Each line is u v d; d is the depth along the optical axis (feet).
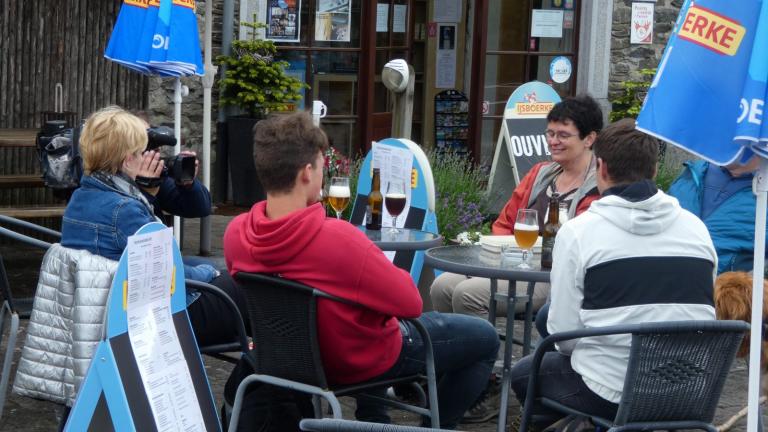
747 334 12.25
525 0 35.09
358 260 10.87
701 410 11.05
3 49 25.82
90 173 12.94
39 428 14.38
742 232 15.43
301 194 11.21
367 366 11.36
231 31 30.94
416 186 18.67
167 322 11.13
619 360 11.03
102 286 12.00
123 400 10.19
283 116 11.32
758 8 9.62
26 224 15.52
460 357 12.77
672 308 11.06
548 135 16.11
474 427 15.17
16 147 24.80
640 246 11.12
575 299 11.28
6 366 13.73
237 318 12.92
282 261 11.01
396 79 24.17
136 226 12.63
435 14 36.58
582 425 14.20
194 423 11.27
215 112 31.22
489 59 35.09
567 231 11.35
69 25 26.63
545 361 11.84
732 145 9.70
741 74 9.65
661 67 9.98
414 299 11.15
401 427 6.90
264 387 12.12
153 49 19.69
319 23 32.60
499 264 13.65
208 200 16.30
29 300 14.73
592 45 34.94
